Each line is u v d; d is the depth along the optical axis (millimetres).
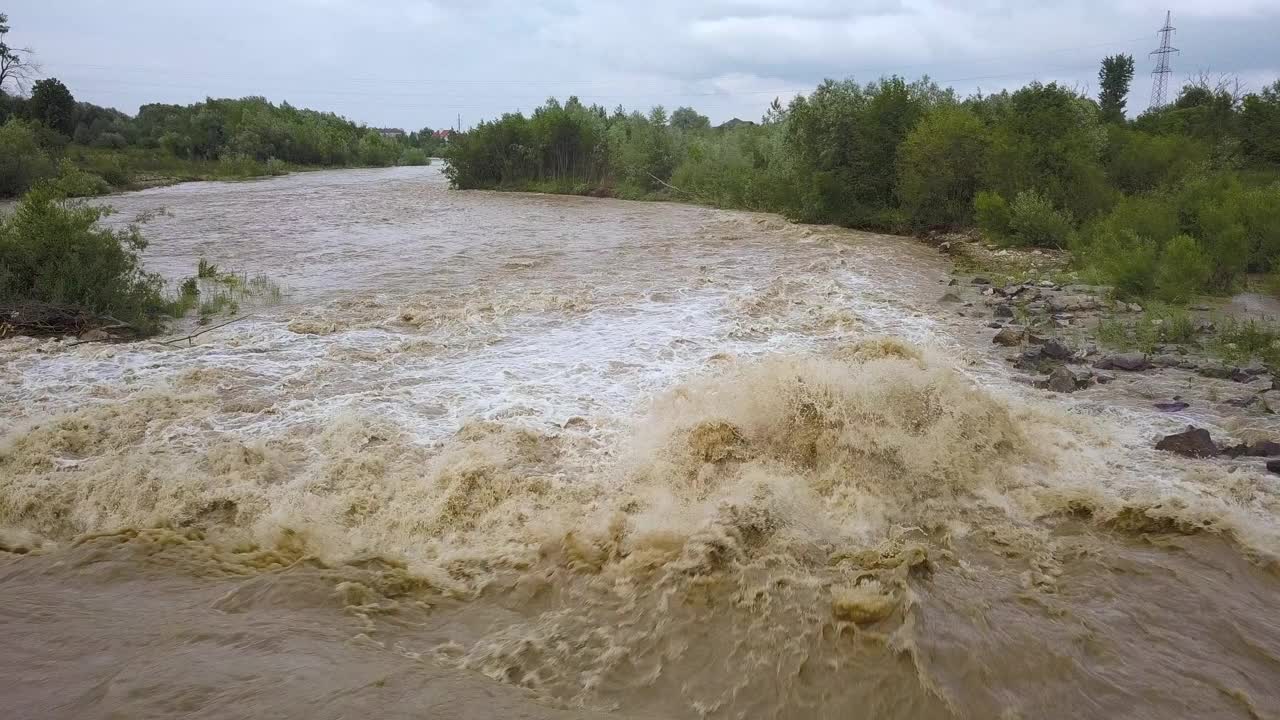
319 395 7383
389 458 5992
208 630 3850
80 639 3715
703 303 11625
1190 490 5578
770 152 31188
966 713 3420
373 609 4207
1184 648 3906
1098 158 21109
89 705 3141
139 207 27125
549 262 15742
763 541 4789
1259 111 27000
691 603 4195
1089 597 4336
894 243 19734
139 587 4375
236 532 5086
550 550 4820
